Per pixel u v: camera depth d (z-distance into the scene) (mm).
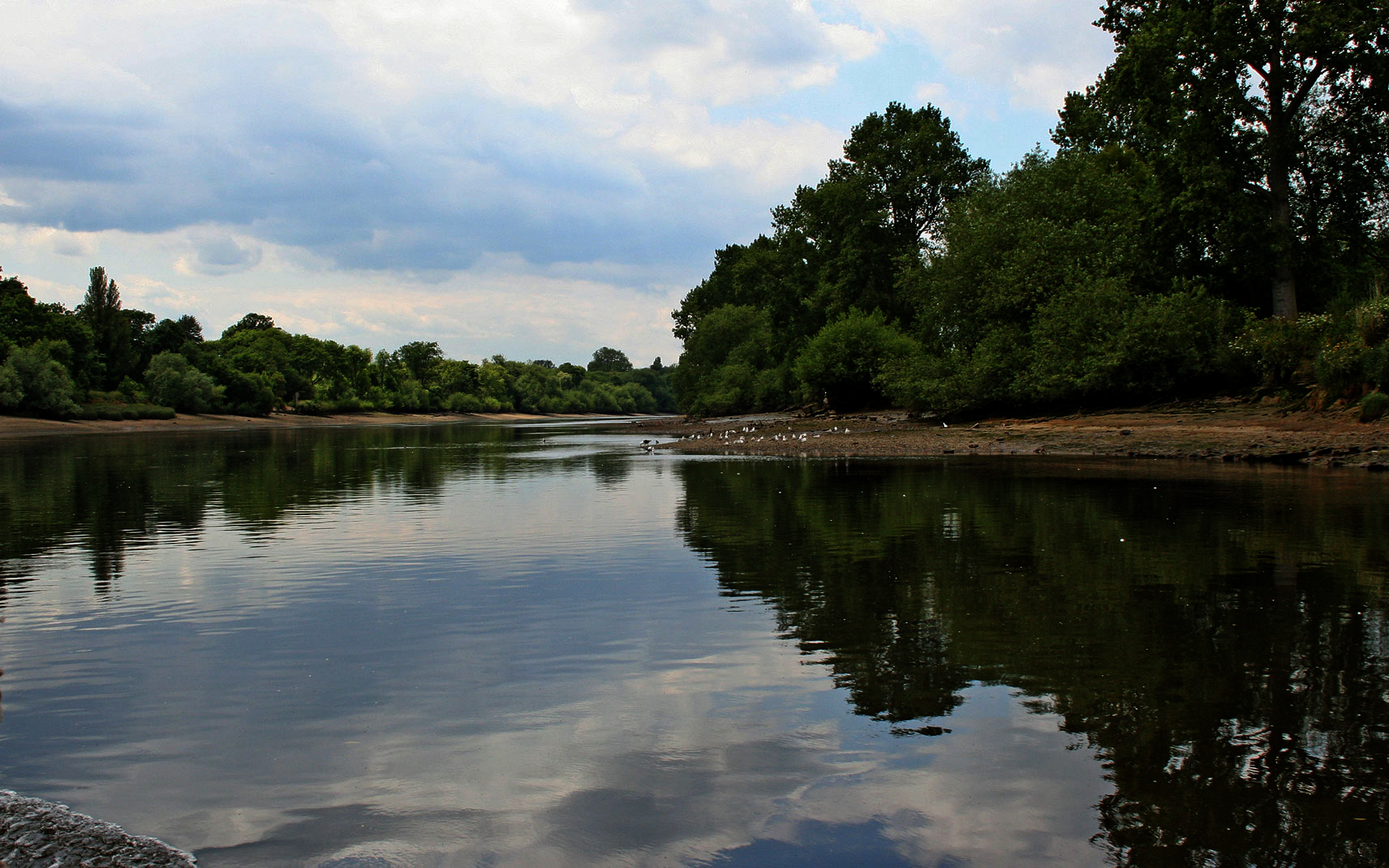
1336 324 29391
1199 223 35094
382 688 6004
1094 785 4320
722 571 10031
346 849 3791
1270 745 4773
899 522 13789
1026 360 40062
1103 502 15477
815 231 67062
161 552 11922
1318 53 32406
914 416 48625
